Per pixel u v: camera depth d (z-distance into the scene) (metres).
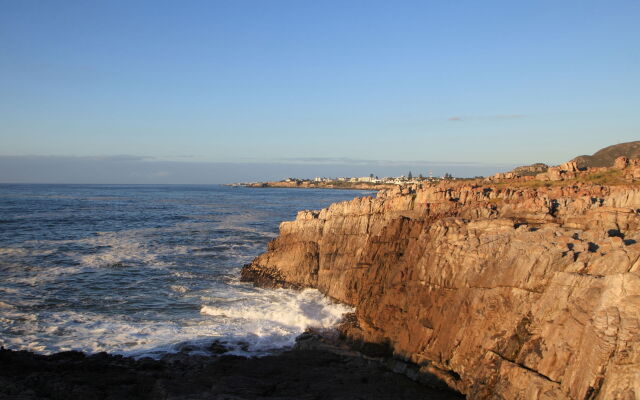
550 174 55.50
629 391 16.59
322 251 51.72
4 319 37.44
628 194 32.28
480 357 24.05
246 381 25.42
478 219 32.59
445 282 28.81
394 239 40.31
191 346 32.53
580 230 27.66
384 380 26.64
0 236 82.56
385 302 33.34
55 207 158.88
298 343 33.69
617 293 19.14
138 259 64.44
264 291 49.03
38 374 25.31
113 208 161.00
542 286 23.58
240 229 102.19
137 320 38.53
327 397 23.59
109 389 24.19
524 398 20.09
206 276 55.62
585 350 18.81
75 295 45.25
